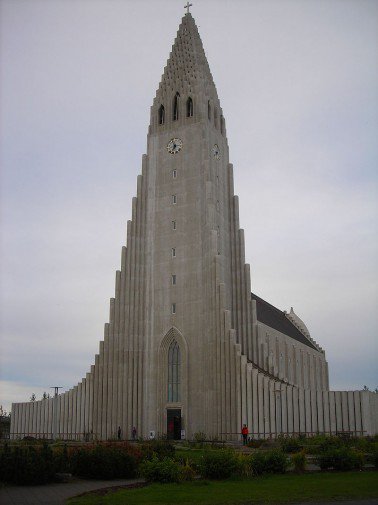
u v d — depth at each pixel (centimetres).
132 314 7462
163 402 7100
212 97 8388
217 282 7012
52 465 2994
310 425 6506
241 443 5894
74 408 7500
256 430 6425
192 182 7738
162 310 7400
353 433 6219
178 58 8562
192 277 7325
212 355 6850
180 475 2912
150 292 7544
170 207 7781
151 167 8100
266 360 7362
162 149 8112
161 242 7681
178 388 7106
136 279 7606
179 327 7212
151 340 7362
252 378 6594
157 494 2486
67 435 7444
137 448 3703
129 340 7381
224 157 8350
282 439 5544
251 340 7462
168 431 7019
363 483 2803
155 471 2909
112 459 3180
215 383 6738
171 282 7450
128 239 7738
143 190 8019
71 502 2317
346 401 6544
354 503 2280
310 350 11344
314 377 11388
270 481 2919
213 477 3047
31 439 7044
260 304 10194
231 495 2448
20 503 2356
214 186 7806
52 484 2953
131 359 7312
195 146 7888
